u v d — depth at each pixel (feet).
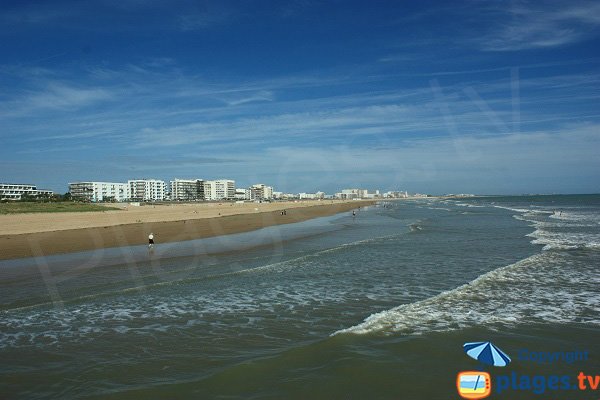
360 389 20.67
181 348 27.04
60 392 21.24
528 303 35.78
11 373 23.58
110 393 20.94
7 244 87.15
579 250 66.03
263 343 27.76
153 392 20.90
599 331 28.55
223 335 29.48
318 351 25.48
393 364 23.39
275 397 20.07
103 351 26.76
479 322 30.60
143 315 34.73
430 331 28.68
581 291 39.88
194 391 20.90
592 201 423.23
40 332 30.68
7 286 46.26
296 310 35.53
